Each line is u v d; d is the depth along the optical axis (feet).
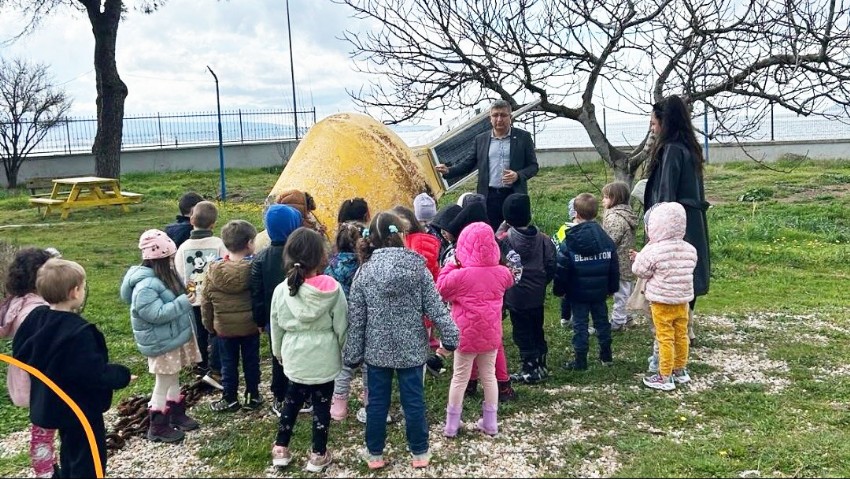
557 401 17.16
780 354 20.51
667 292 17.29
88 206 56.34
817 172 76.18
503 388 17.12
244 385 18.70
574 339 19.26
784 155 86.84
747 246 37.40
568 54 27.96
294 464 14.30
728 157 91.15
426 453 14.02
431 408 16.89
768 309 26.14
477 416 16.40
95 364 12.15
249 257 16.49
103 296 28.58
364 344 13.85
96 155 66.33
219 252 18.45
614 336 22.52
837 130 91.66
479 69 28.35
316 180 21.99
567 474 13.60
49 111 86.07
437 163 24.76
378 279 13.67
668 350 17.60
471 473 13.74
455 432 15.26
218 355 18.56
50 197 57.36
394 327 13.65
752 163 86.12
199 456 14.73
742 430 15.39
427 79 29.22
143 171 93.81
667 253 17.30
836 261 34.40
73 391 12.27
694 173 19.57
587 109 28.81
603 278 18.98
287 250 13.91
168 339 15.20
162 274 15.10
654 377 17.95
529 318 18.31
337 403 16.10
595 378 18.70
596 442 14.92
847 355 20.51
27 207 59.31
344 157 22.09
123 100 66.59
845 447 14.15
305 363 13.66
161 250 14.98
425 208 20.40
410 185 22.50
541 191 67.21
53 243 41.32
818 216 47.60
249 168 99.81
